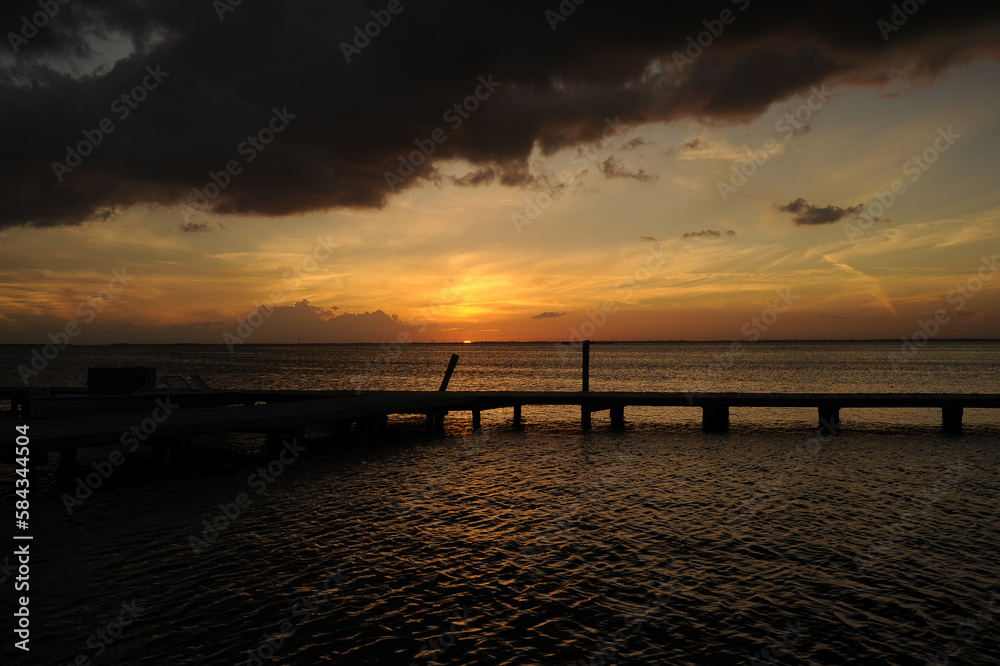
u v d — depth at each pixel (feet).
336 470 60.59
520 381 209.67
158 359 524.11
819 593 30.94
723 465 63.31
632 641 26.20
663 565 34.65
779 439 81.46
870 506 46.93
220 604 29.35
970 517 43.96
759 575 33.22
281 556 35.81
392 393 97.45
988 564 34.81
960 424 89.71
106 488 52.80
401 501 48.32
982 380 205.05
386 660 24.57
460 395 93.86
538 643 26.02
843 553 36.60
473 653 25.16
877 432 87.61
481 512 45.19
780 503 47.83
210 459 66.49
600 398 92.02
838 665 24.36
